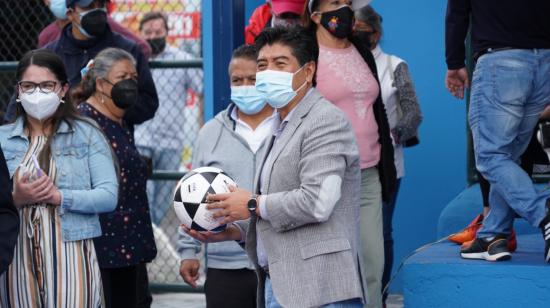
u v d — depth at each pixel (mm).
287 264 5062
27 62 5781
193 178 5516
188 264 6840
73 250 5773
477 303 6297
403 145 8578
